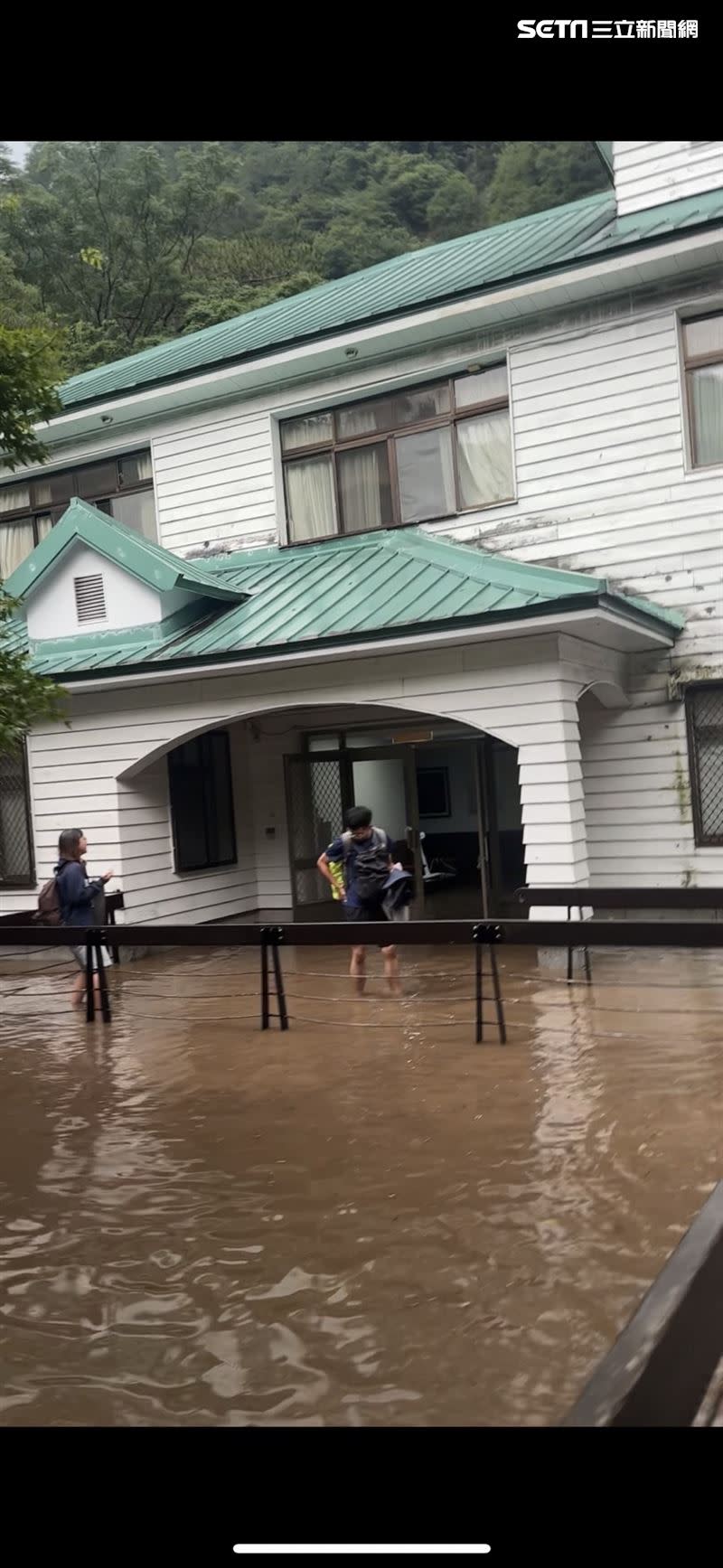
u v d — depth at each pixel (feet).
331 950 41.24
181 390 45.93
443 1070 23.47
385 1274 14.06
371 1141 19.25
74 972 40.19
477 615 32.55
